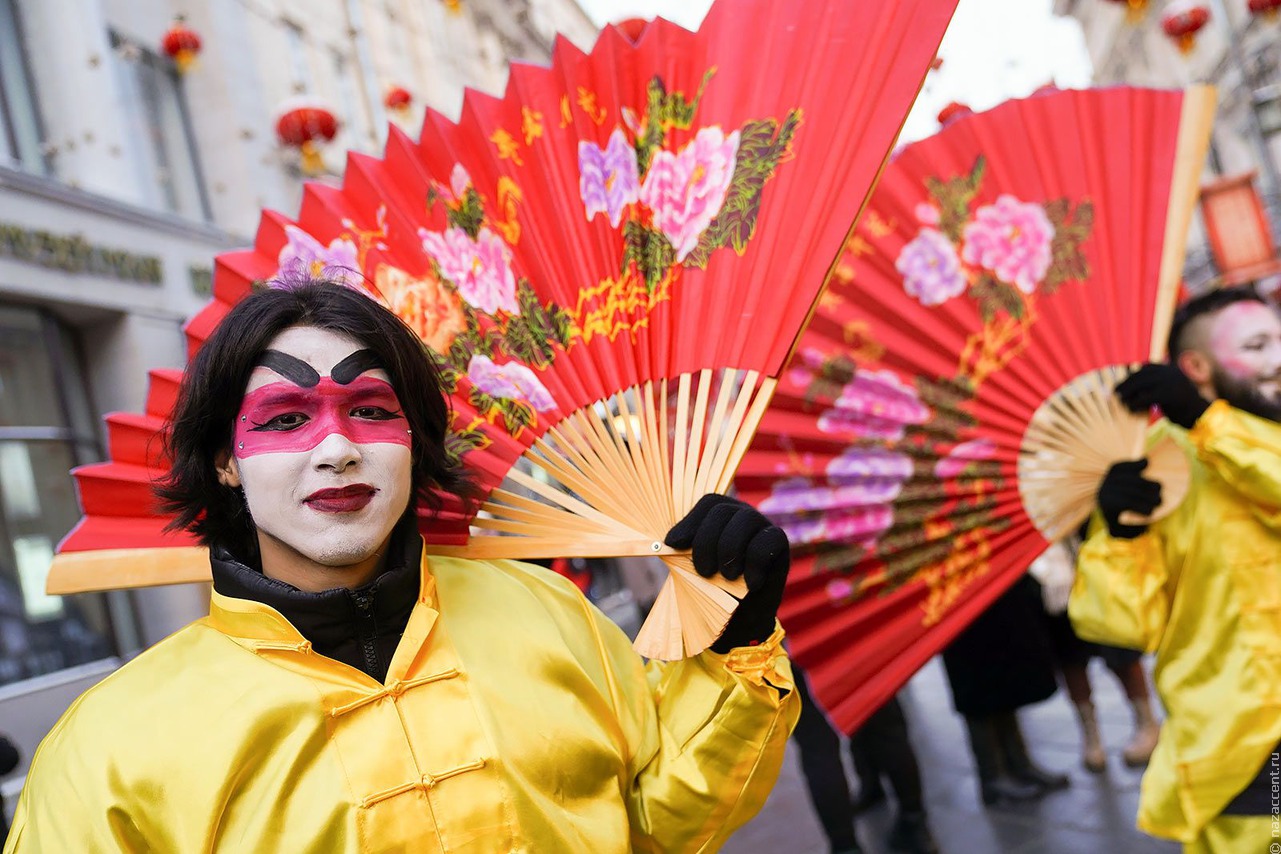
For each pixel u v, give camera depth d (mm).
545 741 1273
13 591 6977
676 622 1359
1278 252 6879
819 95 1533
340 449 1220
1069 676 4137
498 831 1203
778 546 1312
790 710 1415
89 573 1582
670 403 1641
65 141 8227
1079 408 2273
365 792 1184
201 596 8461
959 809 3939
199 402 1330
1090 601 2299
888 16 1506
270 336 1309
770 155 1550
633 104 1677
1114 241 2352
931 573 2309
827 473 2354
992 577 2301
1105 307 2312
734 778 1378
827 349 2381
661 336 1547
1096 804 3689
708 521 1341
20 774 5969
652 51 1676
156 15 9695
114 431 1680
